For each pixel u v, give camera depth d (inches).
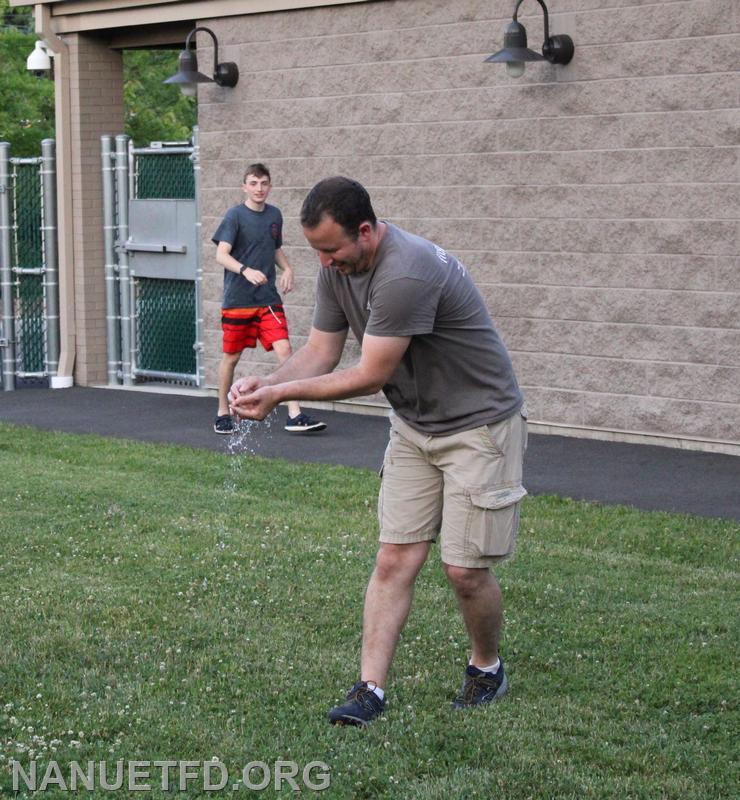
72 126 582.6
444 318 190.4
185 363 571.5
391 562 201.9
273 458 408.5
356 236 183.6
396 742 188.1
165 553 288.8
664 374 425.1
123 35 579.2
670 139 414.9
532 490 361.4
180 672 215.5
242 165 525.3
